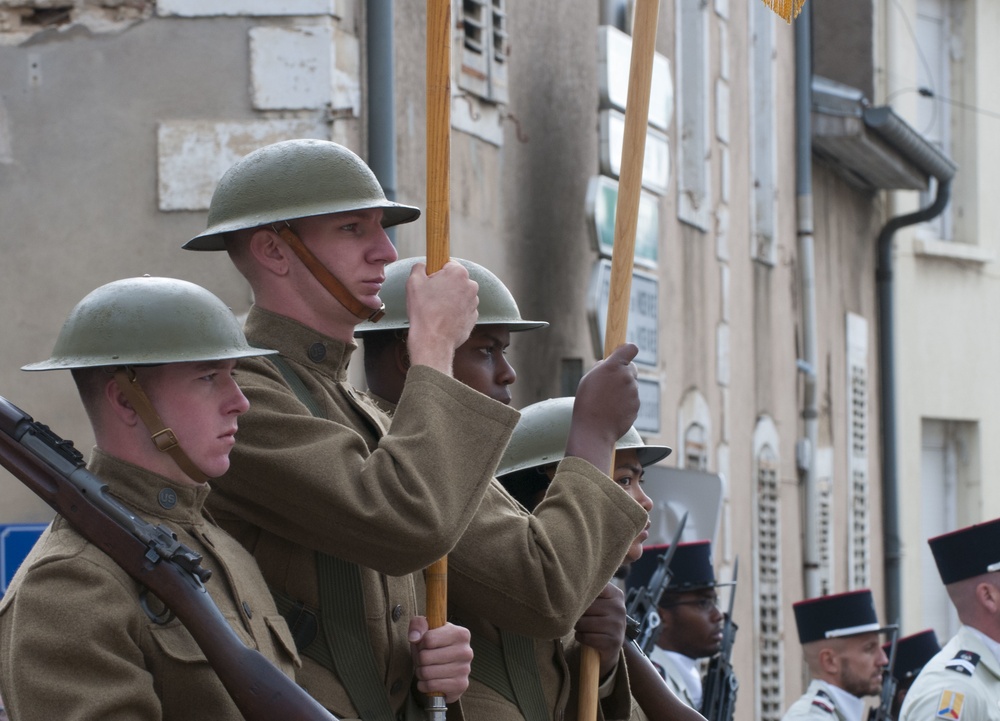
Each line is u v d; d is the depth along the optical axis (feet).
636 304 45.52
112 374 13.88
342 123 32.81
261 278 16.44
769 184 60.23
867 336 72.08
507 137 39.58
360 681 15.84
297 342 16.35
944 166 71.26
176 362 13.84
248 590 14.44
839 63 71.67
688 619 30.68
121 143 32.53
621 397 17.75
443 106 16.69
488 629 18.24
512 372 20.01
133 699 12.82
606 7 44.83
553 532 16.80
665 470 37.78
